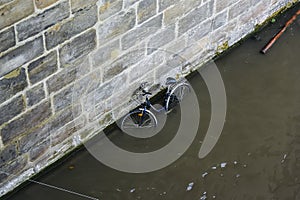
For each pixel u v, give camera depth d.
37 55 9.05
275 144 11.34
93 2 9.22
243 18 12.55
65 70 9.66
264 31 13.25
